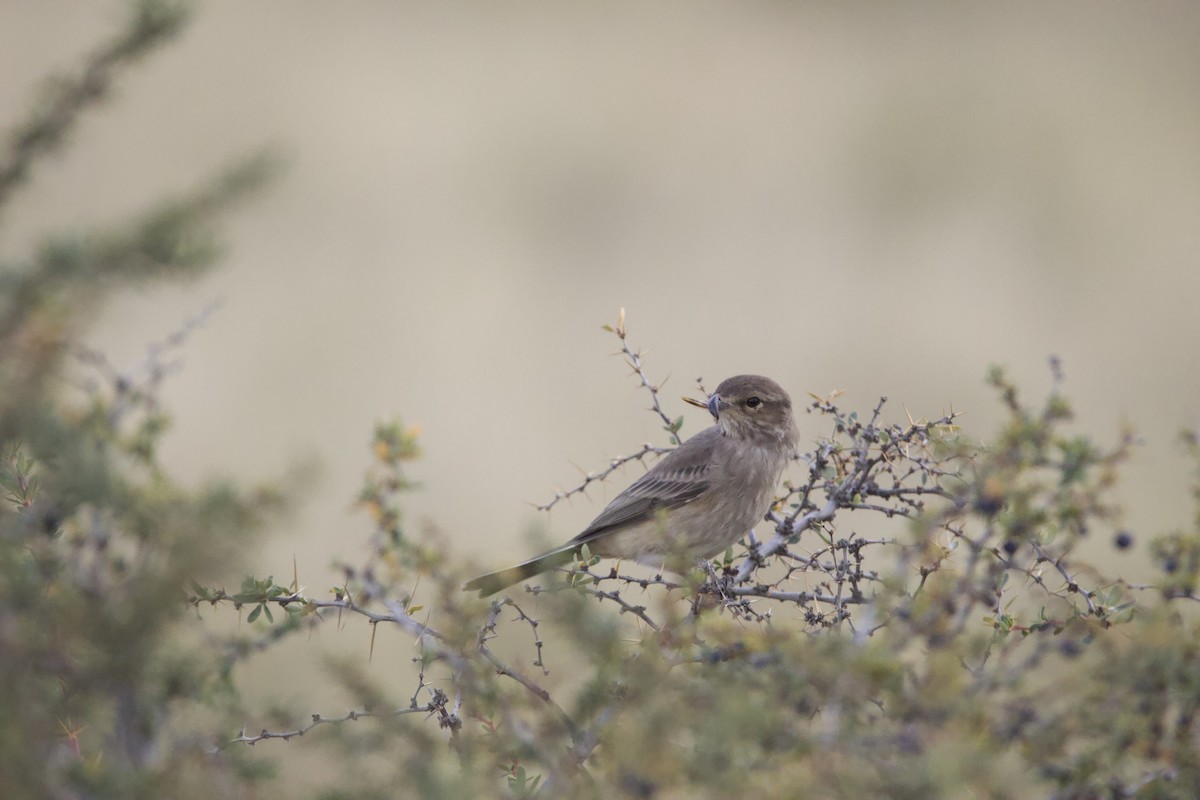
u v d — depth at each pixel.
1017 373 34.75
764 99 44.66
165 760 6.78
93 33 40.19
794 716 6.92
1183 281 38.00
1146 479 25.12
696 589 10.38
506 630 9.96
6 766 6.11
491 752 7.35
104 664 6.27
